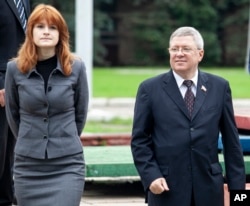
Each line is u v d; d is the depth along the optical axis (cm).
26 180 1261
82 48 3228
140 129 1177
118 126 3197
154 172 1160
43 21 1248
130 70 7050
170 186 1162
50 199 1245
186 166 1159
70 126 1262
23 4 1525
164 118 1168
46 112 1248
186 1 8156
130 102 4044
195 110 1167
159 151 1167
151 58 8062
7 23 1502
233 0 8181
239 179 1194
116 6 8162
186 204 1159
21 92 1259
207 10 8125
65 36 1265
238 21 8131
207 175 1166
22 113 1268
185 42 1171
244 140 1678
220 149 1634
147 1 8219
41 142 1251
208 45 7931
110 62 7975
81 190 1254
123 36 8094
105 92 4569
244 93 4409
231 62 8019
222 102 1184
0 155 1503
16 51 1510
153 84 1184
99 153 1862
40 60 1266
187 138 1159
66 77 1262
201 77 1189
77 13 3206
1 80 1497
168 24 8150
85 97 1281
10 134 1518
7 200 1537
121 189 1875
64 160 1256
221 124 1196
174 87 1176
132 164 1708
